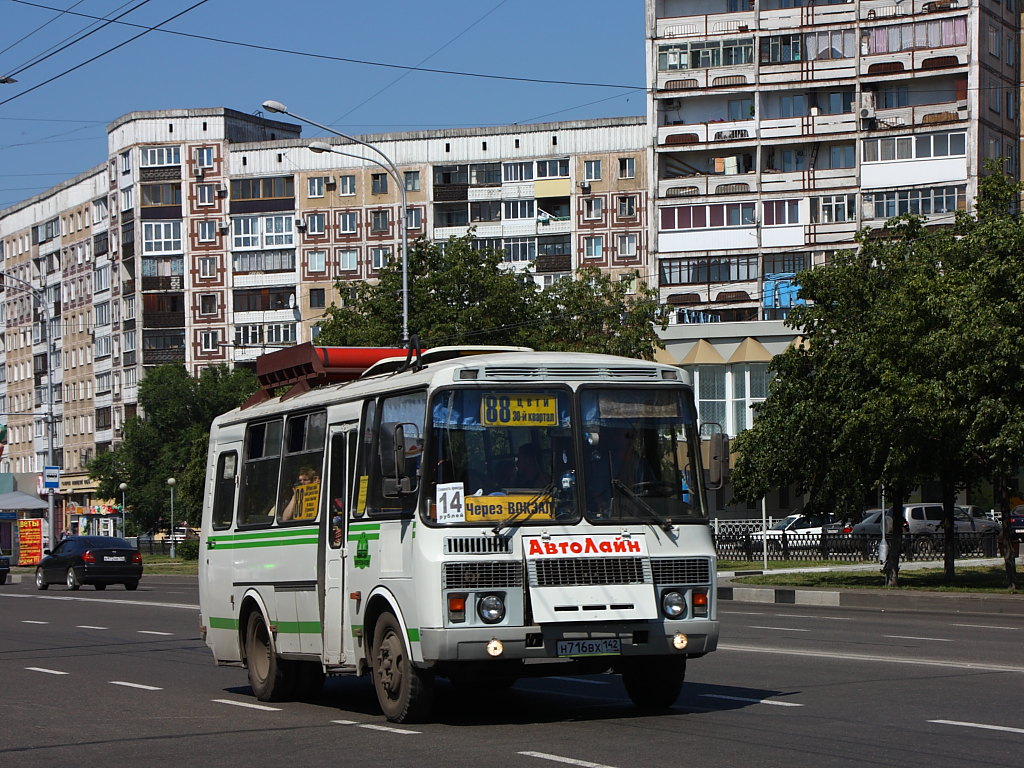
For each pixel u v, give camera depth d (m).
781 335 62.22
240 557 15.14
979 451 29.81
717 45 76.94
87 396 109.56
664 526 11.69
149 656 19.94
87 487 108.75
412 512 11.53
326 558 13.16
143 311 99.06
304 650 13.61
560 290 50.88
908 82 74.19
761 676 14.93
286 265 95.81
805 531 49.72
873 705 12.28
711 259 76.31
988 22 73.81
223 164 97.69
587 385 11.84
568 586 11.33
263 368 15.93
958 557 43.19
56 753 10.91
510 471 11.51
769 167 76.62
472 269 49.62
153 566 63.53
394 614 11.77
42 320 116.94
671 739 10.59
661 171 78.06
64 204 112.88
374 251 93.75
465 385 11.59
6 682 16.52
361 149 94.06
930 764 9.21
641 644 11.42
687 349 63.38
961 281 29.80
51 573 43.19
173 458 87.75
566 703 13.23
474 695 14.20
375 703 14.00
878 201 73.88
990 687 13.49
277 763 10.05
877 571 38.75
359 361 14.59
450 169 92.50
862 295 32.66
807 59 75.38
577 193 90.38
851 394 31.33
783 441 34.00
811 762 9.37
